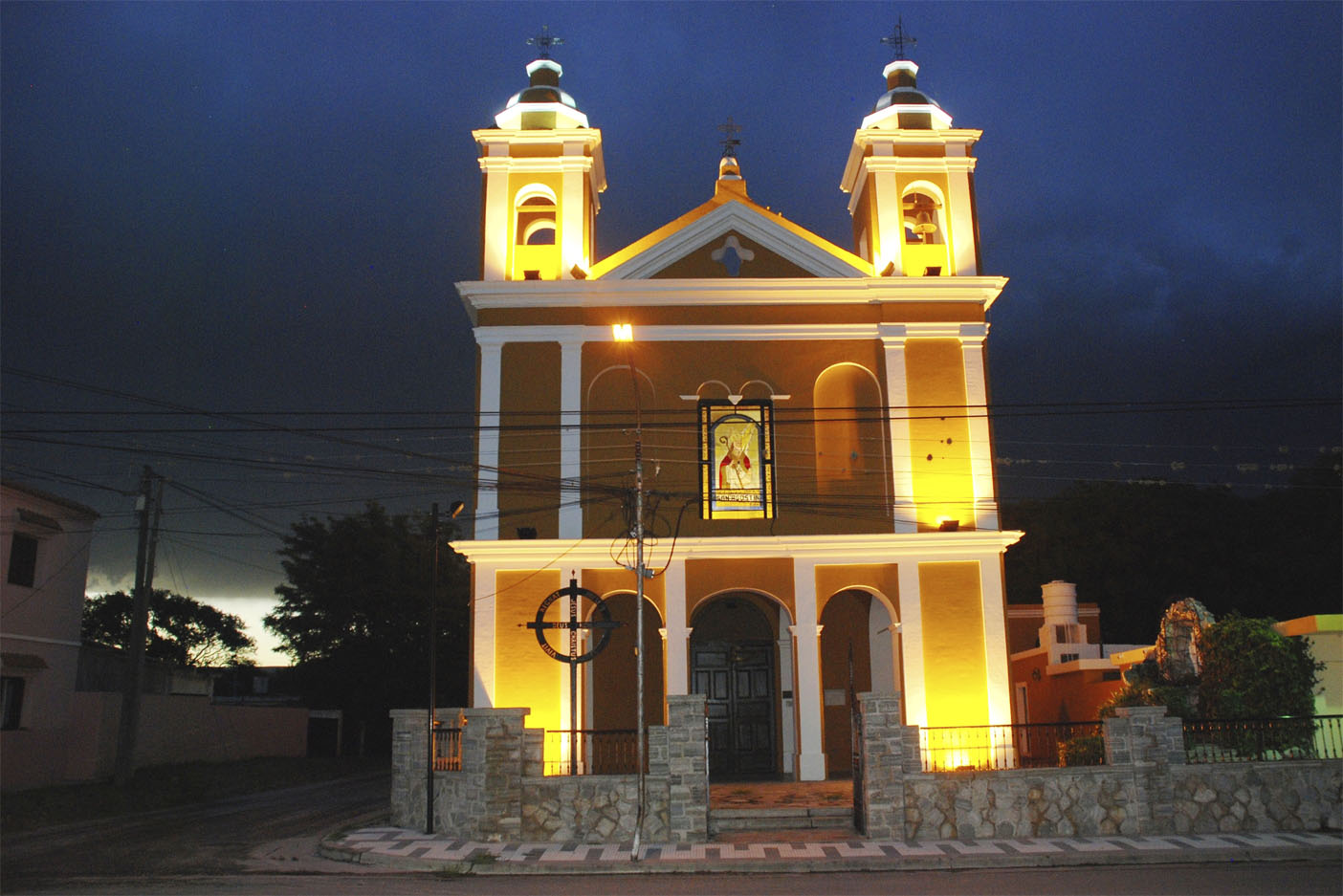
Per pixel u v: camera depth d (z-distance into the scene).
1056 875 14.97
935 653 23.80
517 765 18.53
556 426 24.77
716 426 25.11
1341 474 43.75
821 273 25.88
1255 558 44.06
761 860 16.31
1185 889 13.55
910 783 17.86
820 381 25.58
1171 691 20.94
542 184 26.44
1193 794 17.88
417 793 20.48
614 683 26.42
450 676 47.81
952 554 24.25
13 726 29.33
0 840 21.05
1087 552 47.16
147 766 33.16
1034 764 23.73
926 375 25.27
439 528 21.08
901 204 26.59
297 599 46.94
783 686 25.61
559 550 23.95
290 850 18.97
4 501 28.89
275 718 41.47
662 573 24.08
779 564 24.27
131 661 28.84
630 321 25.41
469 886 14.92
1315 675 20.69
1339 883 13.88
